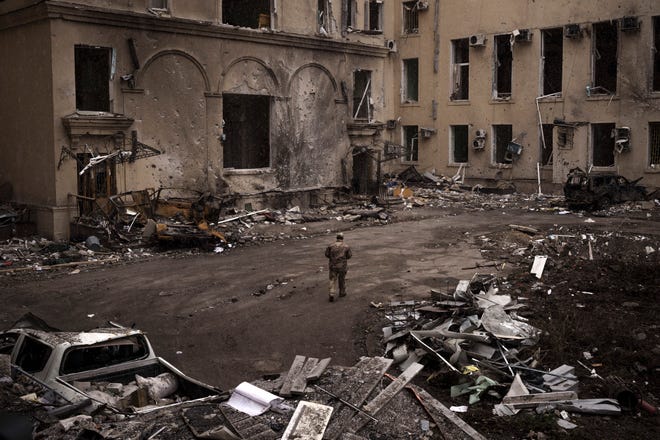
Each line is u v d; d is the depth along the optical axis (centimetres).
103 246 2086
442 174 3678
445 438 779
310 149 3025
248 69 2723
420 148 3766
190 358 1196
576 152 3153
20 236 2188
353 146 3262
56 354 888
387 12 3569
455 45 3600
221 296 1558
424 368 1101
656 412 908
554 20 3172
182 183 2517
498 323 1177
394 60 3812
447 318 1251
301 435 742
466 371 1025
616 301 1380
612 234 2069
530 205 2972
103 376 913
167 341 1279
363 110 3403
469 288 1377
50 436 694
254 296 1556
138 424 761
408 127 3838
